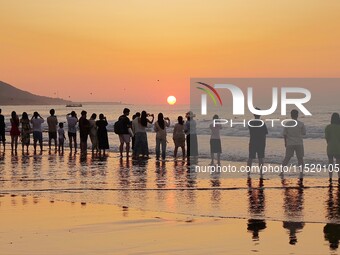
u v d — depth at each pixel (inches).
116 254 385.4
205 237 434.0
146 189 685.3
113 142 1695.4
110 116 5565.9
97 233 447.8
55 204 580.4
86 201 599.8
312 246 404.8
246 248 400.5
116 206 569.0
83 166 952.9
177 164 989.8
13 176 808.3
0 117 1273.4
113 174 834.8
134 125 1125.1
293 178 791.1
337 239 425.4
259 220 499.2
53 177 797.2
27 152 1273.4
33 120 1259.8
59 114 6825.8
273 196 631.8
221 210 548.1
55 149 1298.0
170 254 385.1
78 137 1907.0
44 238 430.0
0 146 1444.4
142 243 415.2
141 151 1125.7
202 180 767.1
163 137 1083.3
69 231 454.3
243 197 625.6
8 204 581.6
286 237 434.0
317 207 562.9
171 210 547.8
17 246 406.0
